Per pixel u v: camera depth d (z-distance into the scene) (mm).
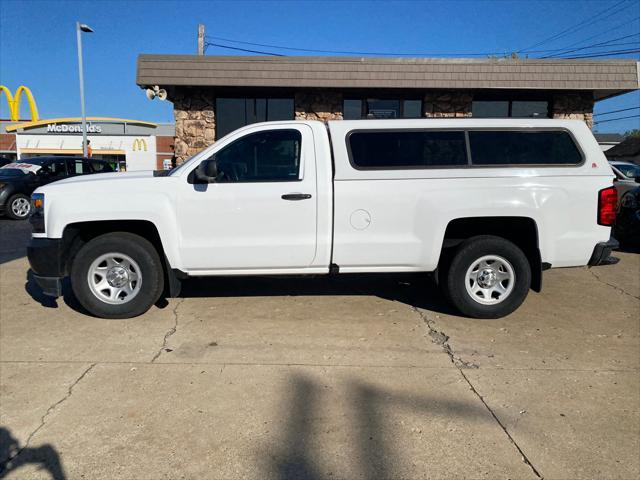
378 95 12008
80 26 22188
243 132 4930
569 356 4238
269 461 2795
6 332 4691
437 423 3182
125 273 4957
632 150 27766
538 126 4992
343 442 2967
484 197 4828
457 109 11898
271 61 10828
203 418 3223
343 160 4859
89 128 44750
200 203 4797
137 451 2881
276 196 4820
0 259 7984
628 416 3297
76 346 4363
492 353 4285
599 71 11242
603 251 4922
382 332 4734
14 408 3338
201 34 18734
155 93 10891
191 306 5445
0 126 48438
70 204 4766
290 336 4617
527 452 2895
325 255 4922
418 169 4867
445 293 5137
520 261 4934
